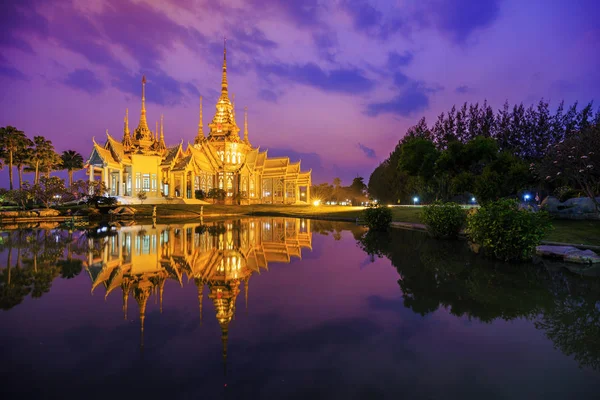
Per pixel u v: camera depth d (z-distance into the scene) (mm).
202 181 69500
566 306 8703
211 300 9062
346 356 5945
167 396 4680
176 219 43125
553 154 24219
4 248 17375
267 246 19031
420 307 8578
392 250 17547
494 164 34625
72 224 32000
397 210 42656
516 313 8195
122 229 28391
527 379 5262
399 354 6043
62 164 74562
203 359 5777
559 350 6270
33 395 4668
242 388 4895
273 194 82688
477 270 12789
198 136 83812
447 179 47031
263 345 6336
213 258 15188
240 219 44125
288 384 5031
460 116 65438
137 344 6316
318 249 17906
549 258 15148
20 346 6176
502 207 15000
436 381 5168
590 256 14000
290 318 7777
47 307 8328
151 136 61469
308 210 57500
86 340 6461
